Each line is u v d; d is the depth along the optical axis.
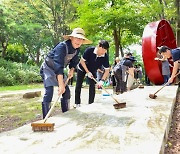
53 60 4.83
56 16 32.47
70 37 4.72
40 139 3.26
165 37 13.12
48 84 4.86
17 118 7.02
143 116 4.43
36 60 35.16
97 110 4.96
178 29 14.99
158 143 3.04
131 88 10.62
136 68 17.50
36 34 31.91
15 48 33.62
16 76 24.55
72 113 4.70
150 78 12.15
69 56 4.76
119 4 20.42
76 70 6.50
